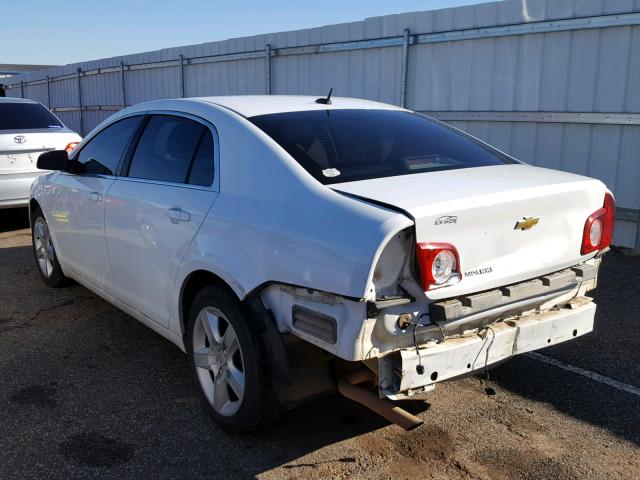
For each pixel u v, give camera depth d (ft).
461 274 8.27
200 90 40.37
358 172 9.55
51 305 16.93
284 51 33.22
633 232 22.09
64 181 15.70
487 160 11.20
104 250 13.71
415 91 27.66
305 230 8.54
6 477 9.27
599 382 12.30
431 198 8.25
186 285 10.90
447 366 8.54
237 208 9.77
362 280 7.70
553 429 10.59
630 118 21.31
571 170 23.30
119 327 15.34
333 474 9.32
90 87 54.70
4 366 13.12
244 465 9.58
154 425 10.74
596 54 21.86
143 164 12.68
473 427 10.65
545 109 23.58
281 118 10.82
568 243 9.57
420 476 9.25
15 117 26.58
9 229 27.32
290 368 9.02
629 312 16.08
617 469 9.45
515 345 9.28
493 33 24.47
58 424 10.77
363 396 8.97
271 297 9.17
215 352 10.50
